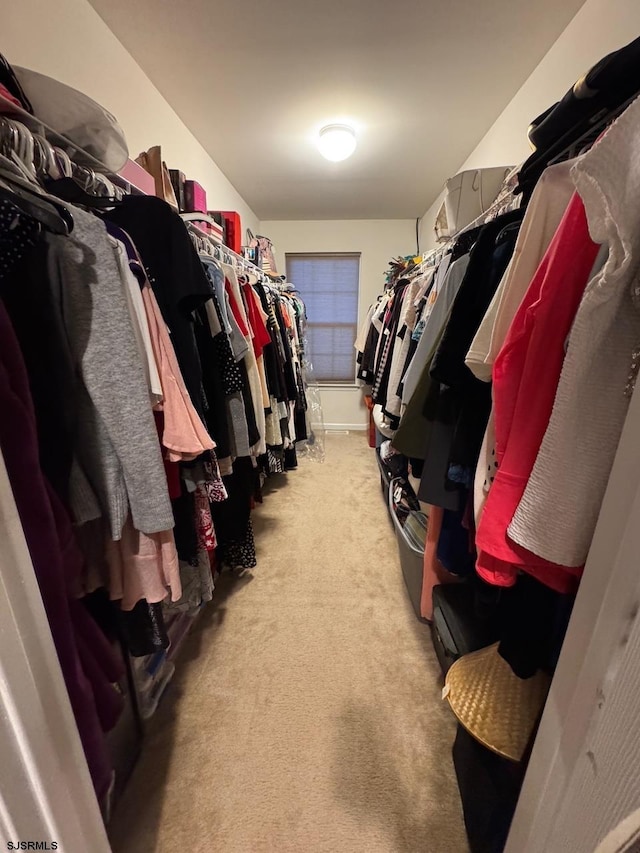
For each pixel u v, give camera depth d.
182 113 2.15
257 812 0.93
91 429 0.66
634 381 0.45
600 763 0.40
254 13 1.48
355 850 0.87
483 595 1.03
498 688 0.85
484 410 0.84
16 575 0.43
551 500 0.52
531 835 0.54
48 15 1.23
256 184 3.18
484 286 0.82
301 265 4.34
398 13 1.48
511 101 2.03
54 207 0.54
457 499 0.91
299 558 2.01
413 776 1.01
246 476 1.71
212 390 1.18
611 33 1.29
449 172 2.93
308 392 4.12
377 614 1.60
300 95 2.00
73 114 0.83
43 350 0.60
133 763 1.03
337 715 1.17
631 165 0.40
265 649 1.42
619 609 0.39
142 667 1.11
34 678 0.45
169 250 0.91
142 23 1.53
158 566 0.79
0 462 0.41
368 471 3.32
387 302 2.65
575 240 0.52
